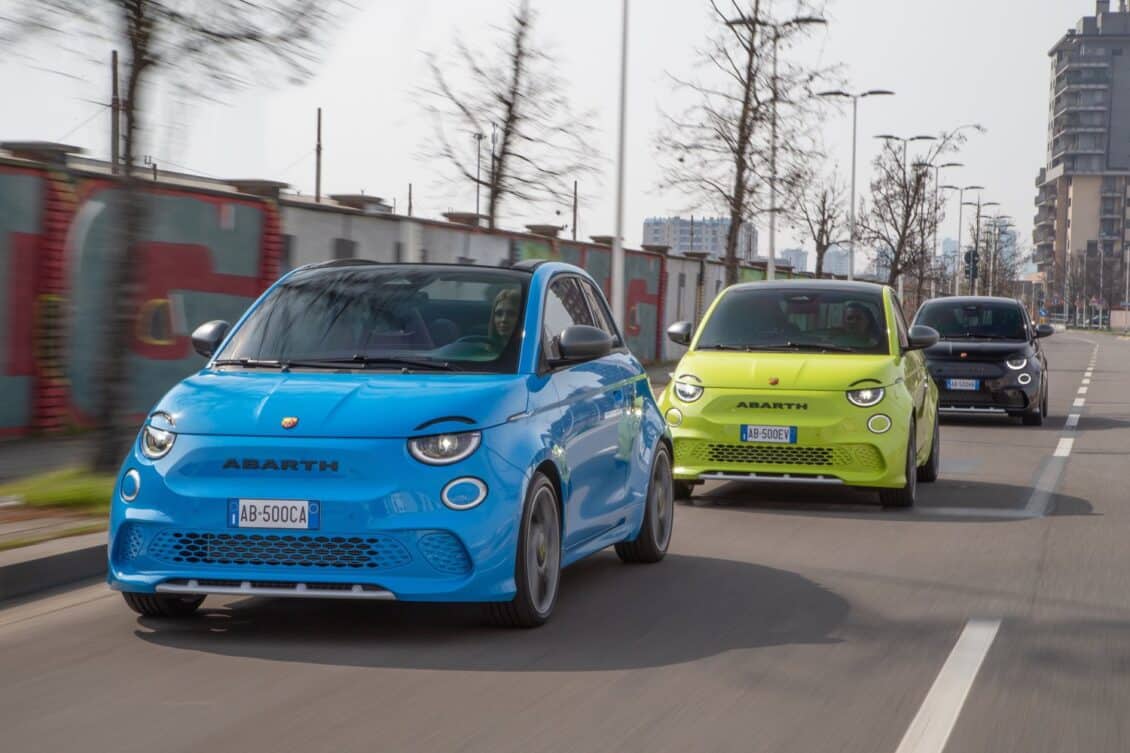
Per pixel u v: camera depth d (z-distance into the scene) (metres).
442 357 8.70
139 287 13.09
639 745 5.91
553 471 8.52
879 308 15.20
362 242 24.72
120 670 7.11
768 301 15.37
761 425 13.84
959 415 27.36
